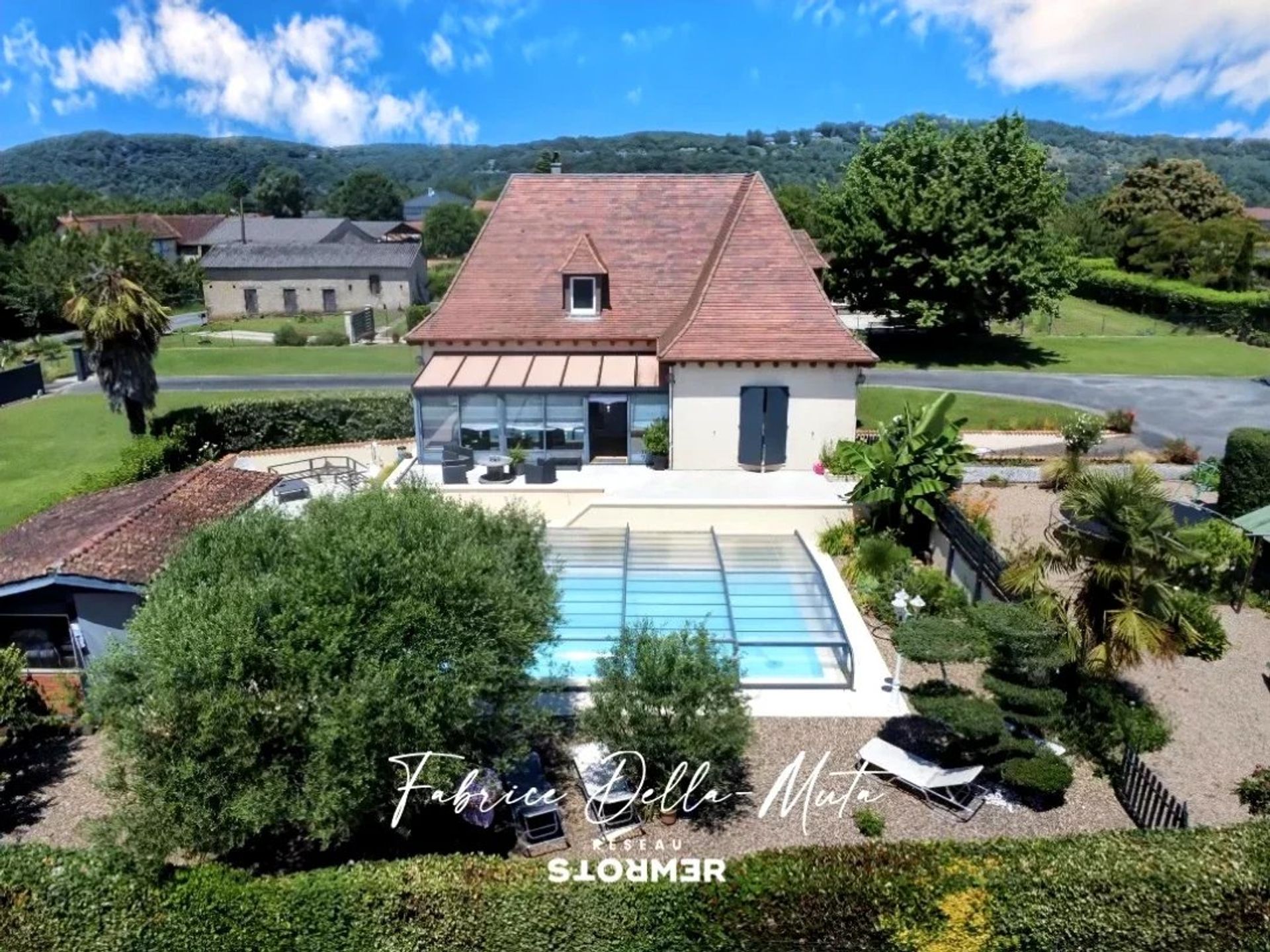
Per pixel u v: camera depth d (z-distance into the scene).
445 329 38.38
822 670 23.78
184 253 132.38
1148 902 13.88
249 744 13.79
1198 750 19.83
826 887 13.88
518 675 16.00
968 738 17.89
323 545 15.58
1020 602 20.89
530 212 41.47
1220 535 26.98
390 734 14.02
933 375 57.41
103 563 21.64
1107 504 18.58
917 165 61.28
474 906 13.94
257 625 14.35
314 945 14.05
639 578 27.30
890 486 30.20
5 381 55.22
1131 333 76.75
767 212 37.91
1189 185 119.81
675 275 40.00
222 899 13.93
